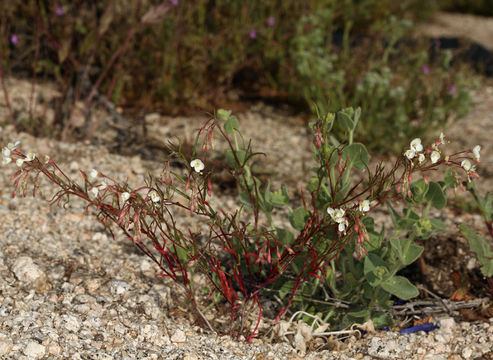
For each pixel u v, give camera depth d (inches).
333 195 109.8
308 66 243.6
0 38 230.5
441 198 110.3
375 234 113.5
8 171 167.6
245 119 238.7
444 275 139.6
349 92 250.5
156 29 228.5
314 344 116.2
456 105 225.9
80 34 219.6
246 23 255.4
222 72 249.1
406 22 261.4
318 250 115.9
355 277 122.0
